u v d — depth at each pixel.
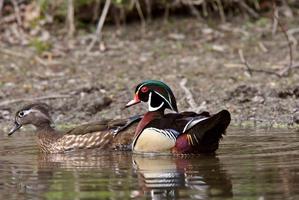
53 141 15.03
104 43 23.89
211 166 12.26
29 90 20.42
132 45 23.78
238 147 13.98
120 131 14.83
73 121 18.28
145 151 14.12
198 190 10.46
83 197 10.20
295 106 17.98
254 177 11.17
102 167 12.59
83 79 21.12
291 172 11.41
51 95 19.78
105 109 18.98
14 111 18.98
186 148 13.56
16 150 14.76
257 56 22.45
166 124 13.87
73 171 12.20
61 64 22.50
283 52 22.61
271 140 14.62
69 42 23.95
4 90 20.48
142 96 14.66
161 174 11.70
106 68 22.05
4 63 22.70
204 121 13.19
